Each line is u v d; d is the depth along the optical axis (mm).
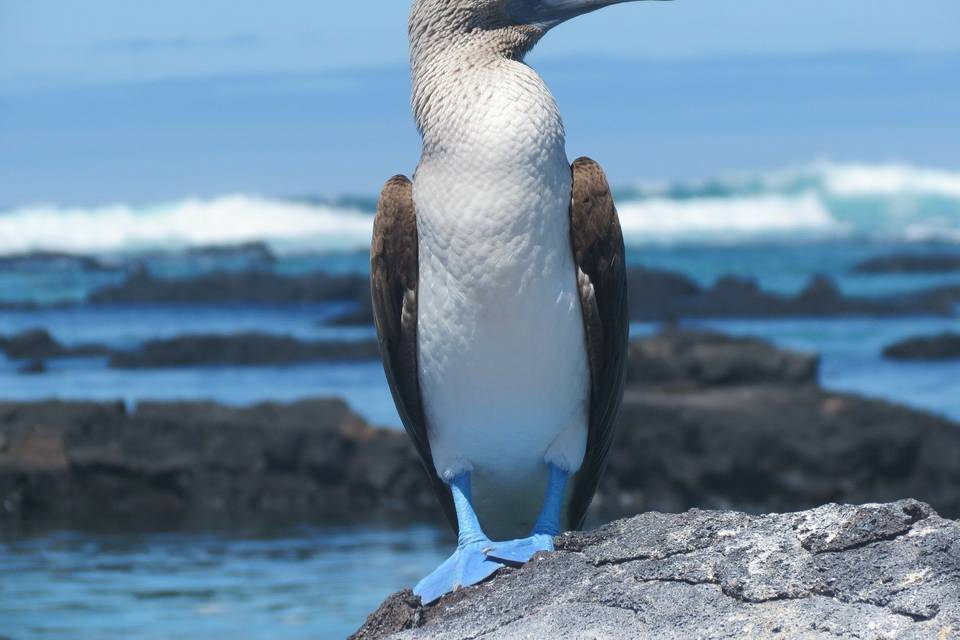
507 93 8500
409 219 8945
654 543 7766
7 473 31906
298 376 50500
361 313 69812
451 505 10062
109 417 33250
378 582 22797
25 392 47344
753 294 72750
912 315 69500
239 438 33031
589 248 8812
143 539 27922
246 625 19797
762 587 6977
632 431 32750
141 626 19859
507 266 8453
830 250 113250
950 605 6441
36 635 19344
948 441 32469
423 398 9211
